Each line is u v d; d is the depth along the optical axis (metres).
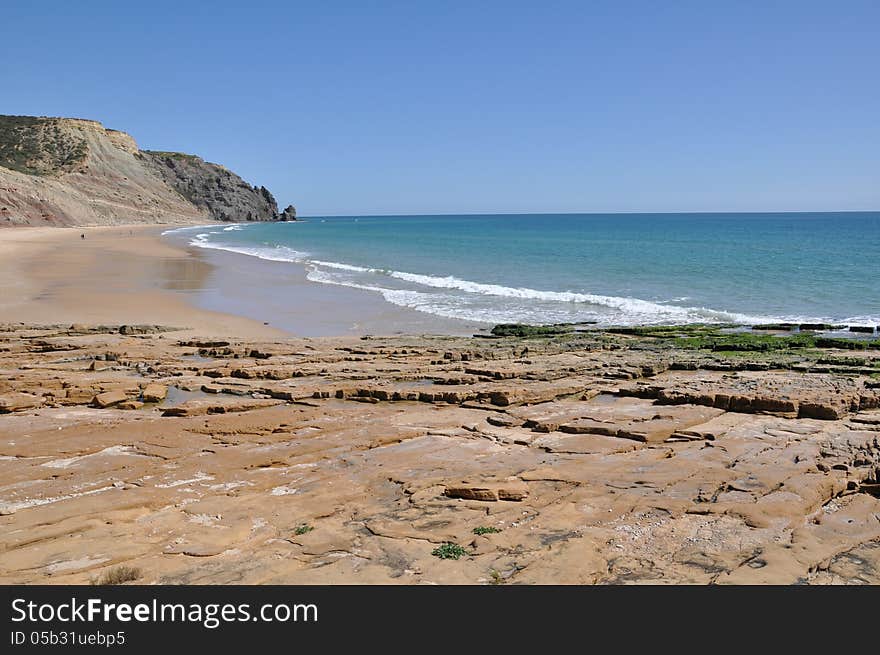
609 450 11.05
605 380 15.92
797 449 10.72
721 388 14.56
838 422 12.35
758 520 7.96
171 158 171.50
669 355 19.05
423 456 10.91
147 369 16.89
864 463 10.08
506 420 12.88
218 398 14.59
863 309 27.70
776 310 27.97
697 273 40.59
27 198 93.06
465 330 24.81
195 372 16.66
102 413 13.27
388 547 7.34
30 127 136.25
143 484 9.49
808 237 81.44
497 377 16.06
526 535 7.61
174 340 20.53
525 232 110.06
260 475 9.96
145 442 11.38
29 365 17.02
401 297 32.84
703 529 7.79
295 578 6.57
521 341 21.22
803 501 8.55
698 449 11.02
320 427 12.55
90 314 26.58
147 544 7.44
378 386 15.20
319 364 17.62
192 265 47.81
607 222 174.38
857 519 8.17
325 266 48.91
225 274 42.47
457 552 7.15
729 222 157.25
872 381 14.77
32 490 9.14
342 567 6.82
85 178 128.62
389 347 19.78
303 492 9.27
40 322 24.41
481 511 8.48
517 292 33.84
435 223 195.38
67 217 98.94
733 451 10.76
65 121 142.62
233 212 173.12
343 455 10.98
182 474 9.90
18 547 7.30
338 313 28.39
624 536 7.61
